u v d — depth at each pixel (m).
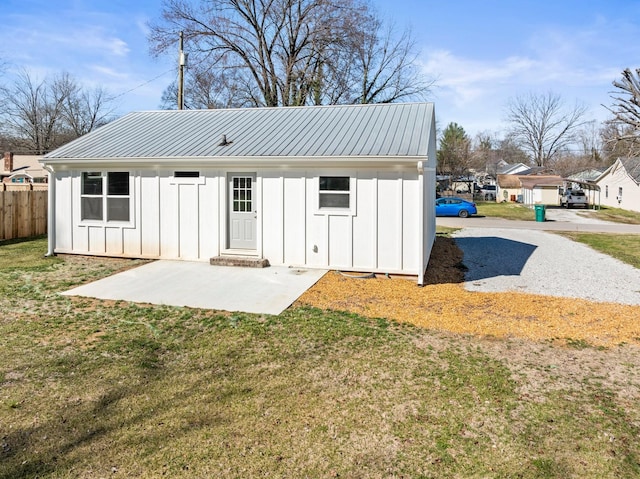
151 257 10.75
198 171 10.37
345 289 8.27
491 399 4.13
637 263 11.70
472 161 54.84
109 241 10.99
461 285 9.05
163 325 6.13
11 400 3.94
